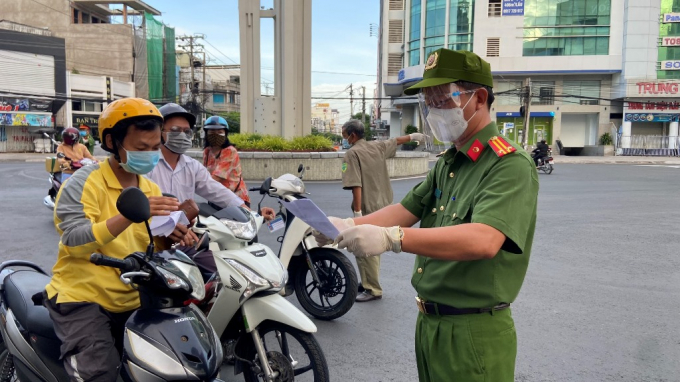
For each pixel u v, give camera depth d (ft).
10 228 27.48
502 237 5.77
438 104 6.52
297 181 15.64
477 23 132.77
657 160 112.88
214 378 7.60
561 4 130.00
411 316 15.64
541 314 15.56
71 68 176.35
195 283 7.71
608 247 24.58
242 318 10.09
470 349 6.43
